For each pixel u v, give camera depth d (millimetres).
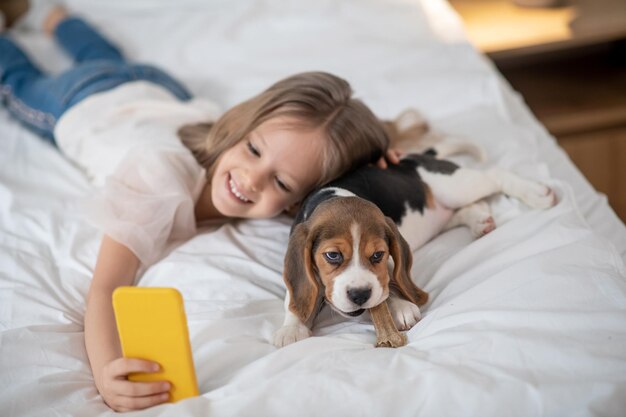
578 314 1005
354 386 926
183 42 2150
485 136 1617
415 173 1308
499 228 1243
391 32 2133
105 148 1596
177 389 980
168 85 1888
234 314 1127
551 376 935
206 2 2303
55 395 1004
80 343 1131
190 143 1503
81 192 1553
